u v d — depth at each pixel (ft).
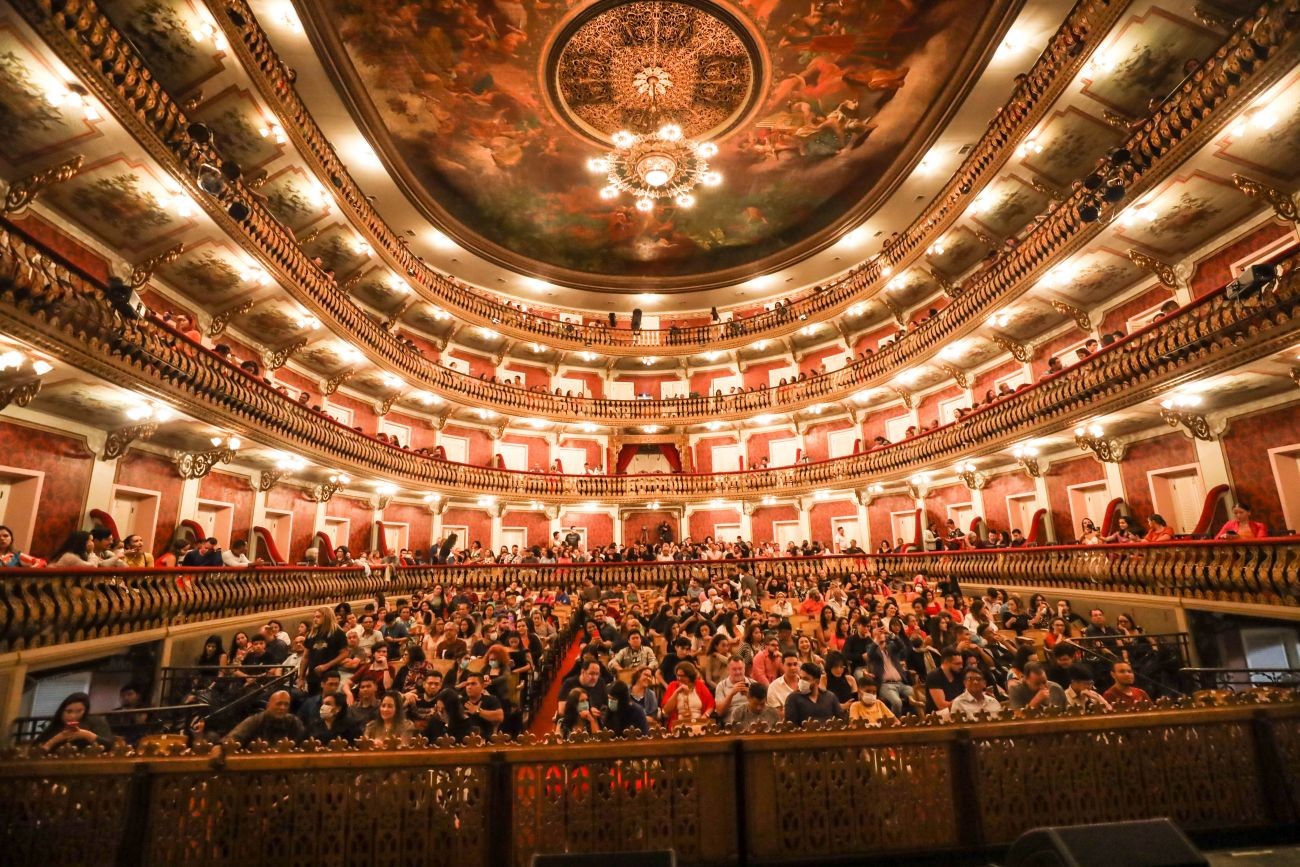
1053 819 11.62
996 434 54.44
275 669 28.02
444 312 78.07
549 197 75.25
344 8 47.11
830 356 88.89
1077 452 53.57
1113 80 43.65
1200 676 28.55
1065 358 56.80
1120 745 12.06
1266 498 37.42
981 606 32.99
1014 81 53.16
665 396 97.04
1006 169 53.72
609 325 94.79
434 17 49.52
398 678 24.85
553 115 61.26
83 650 25.18
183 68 40.96
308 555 52.06
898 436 79.51
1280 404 36.50
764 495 83.87
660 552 75.61
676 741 11.49
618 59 55.57
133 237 41.06
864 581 56.39
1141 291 49.01
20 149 32.76
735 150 67.67
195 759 10.75
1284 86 30.86
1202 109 34.32
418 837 10.77
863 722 12.09
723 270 90.53
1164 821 7.78
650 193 63.82
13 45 27.40
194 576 33.06
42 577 23.47
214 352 40.52
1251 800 11.95
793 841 11.30
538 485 82.64
